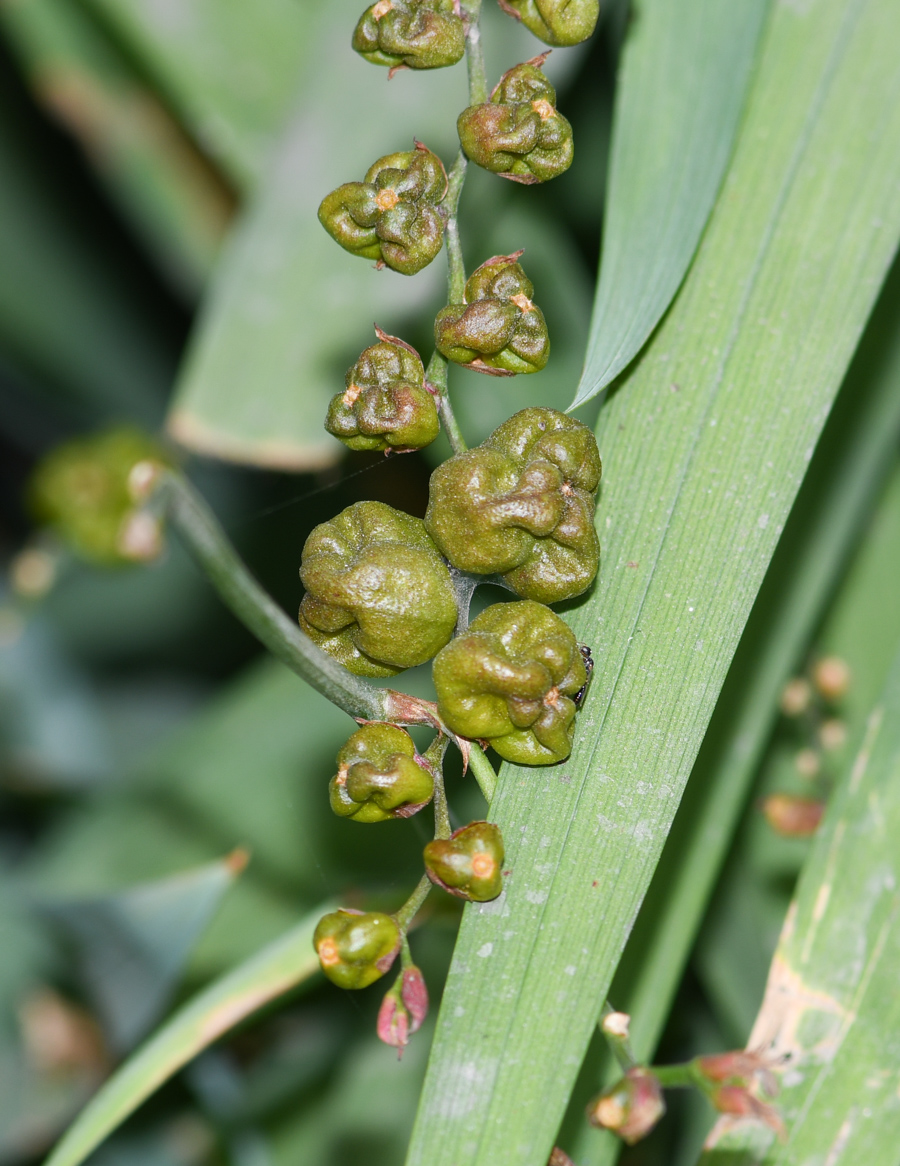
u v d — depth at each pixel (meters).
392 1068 0.24
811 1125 0.20
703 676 0.19
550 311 0.25
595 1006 0.19
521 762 0.19
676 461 0.19
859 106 0.20
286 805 0.23
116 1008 0.23
